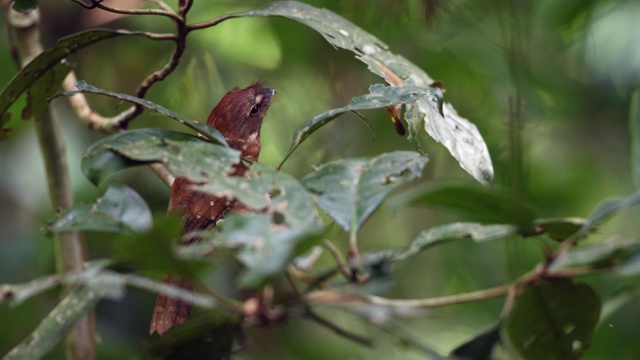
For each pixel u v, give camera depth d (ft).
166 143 15.51
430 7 29.01
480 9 33.76
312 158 36.19
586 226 16.72
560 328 18.44
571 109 37.88
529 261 35.88
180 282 19.31
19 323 33.17
